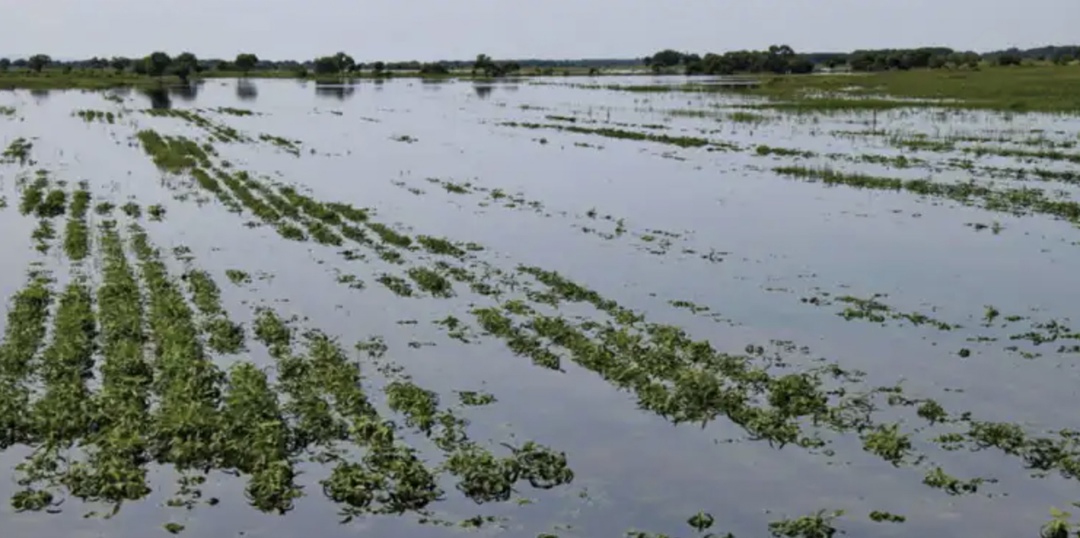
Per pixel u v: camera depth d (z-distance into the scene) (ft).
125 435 50.96
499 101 352.08
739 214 114.62
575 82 542.16
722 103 305.12
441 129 231.50
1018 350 65.92
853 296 79.30
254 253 95.45
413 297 80.02
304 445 51.80
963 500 46.34
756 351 66.33
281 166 159.74
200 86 491.31
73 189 132.67
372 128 235.61
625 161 164.04
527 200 125.59
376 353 66.23
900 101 276.41
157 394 57.77
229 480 48.39
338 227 107.86
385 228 105.29
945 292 80.02
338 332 71.00
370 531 43.88
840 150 171.63
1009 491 47.09
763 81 462.60
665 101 326.03
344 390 57.57
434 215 115.44
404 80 617.62
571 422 55.21
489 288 81.82
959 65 513.04
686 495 47.09
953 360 64.34
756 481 48.39
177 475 48.67
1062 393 58.49
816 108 265.34
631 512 45.47
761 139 193.88
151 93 406.82
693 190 132.26
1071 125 204.64
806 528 43.47
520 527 44.16
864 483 48.11
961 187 127.24
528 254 95.40
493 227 108.37
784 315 74.59
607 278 86.07
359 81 597.11
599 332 69.72
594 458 50.88
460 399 58.29
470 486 47.19
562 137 208.13
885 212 114.32
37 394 57.52
